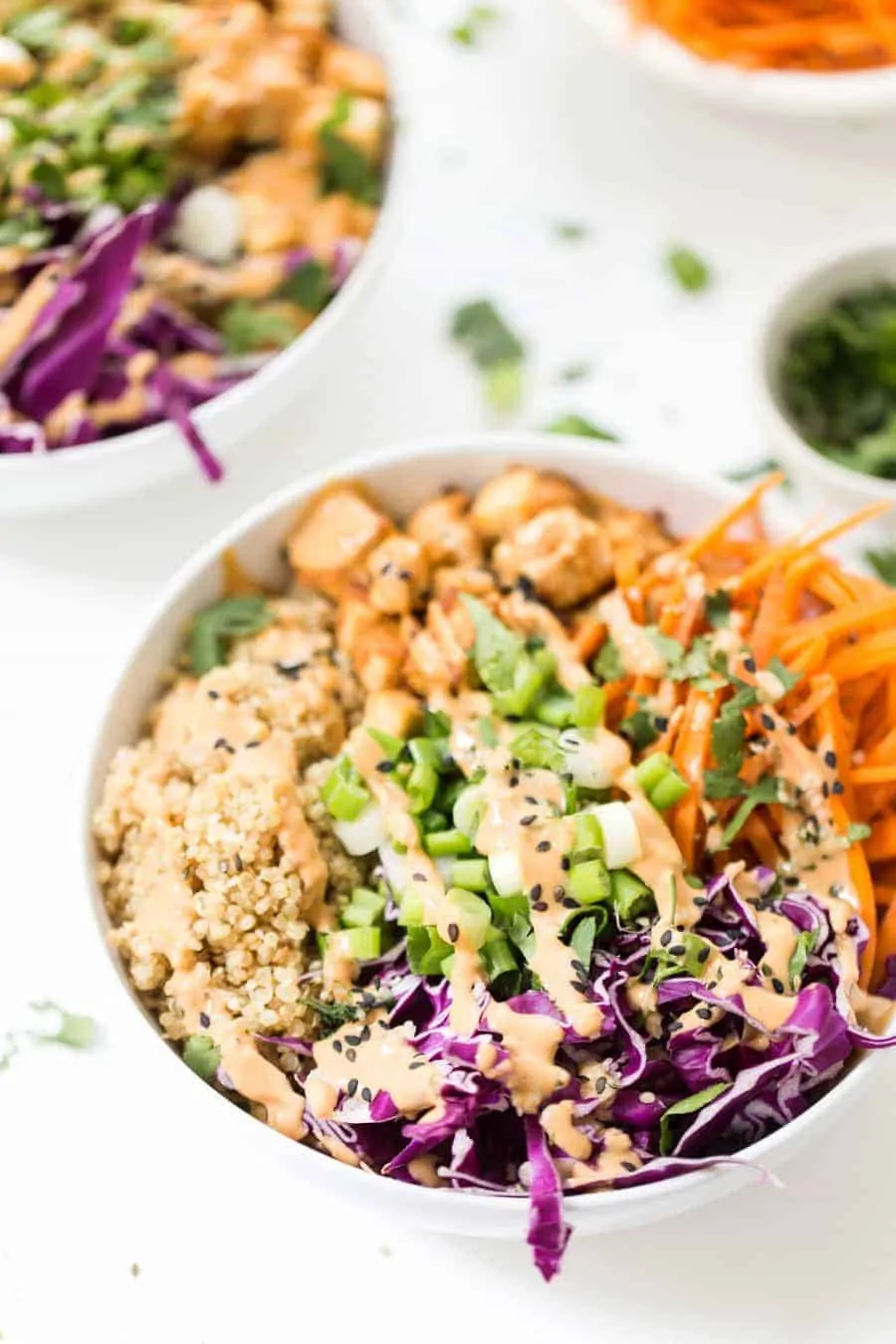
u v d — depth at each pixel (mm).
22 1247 694
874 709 703
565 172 833
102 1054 712
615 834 659
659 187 831
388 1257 692
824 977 664
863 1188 697
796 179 832
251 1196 699
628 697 695
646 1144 651
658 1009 655
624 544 720
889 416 781
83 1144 704
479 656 697
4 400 749
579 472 728
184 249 777
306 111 787
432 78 850
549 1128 640
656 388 797
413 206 824
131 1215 697
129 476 744
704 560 718
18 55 784
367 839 682
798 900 670
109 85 783
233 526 719
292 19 800
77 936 726
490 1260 691
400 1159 642
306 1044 660
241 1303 688
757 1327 685
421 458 726
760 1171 637
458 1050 641
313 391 793
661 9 816
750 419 792
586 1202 632
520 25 861
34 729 751
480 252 818
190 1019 661
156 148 777
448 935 653
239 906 664
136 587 771
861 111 795
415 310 807
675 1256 691
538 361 801
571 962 652
